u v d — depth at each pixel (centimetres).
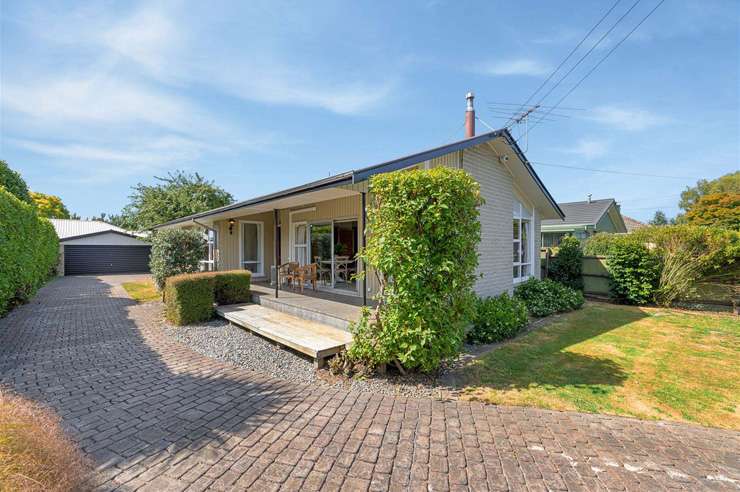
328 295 847
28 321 757
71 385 411
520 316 691
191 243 1065
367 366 448
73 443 268
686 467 262
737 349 569
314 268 917
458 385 421
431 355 421
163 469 252
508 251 954
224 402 366
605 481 245
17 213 791
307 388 407
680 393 401
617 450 285
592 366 490
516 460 268
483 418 337
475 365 493
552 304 878
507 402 375
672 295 936
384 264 416
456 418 336
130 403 362
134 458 264
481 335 601
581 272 1187
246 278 859
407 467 257
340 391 399
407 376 444
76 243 2111
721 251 873
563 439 301
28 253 903
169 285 754
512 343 607
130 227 2341
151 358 514
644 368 482
